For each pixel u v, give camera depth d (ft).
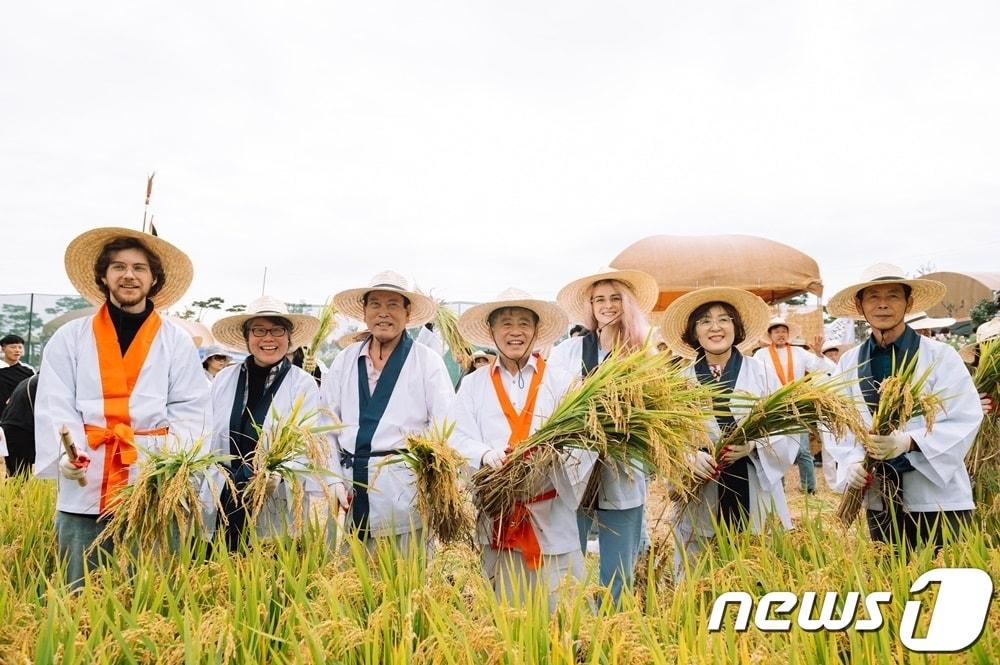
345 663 8.29
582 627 9.02
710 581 11.03
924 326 28.66
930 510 13.98
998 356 15.71
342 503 14.42
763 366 15.78
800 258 52.54
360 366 15.47
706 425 13.80
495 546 13.47
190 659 7.54
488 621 8.99
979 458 15.94
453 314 35.17
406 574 10.52
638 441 12.30
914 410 13.39
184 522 11.21
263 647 8.71
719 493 14.58
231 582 10.04
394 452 13.56
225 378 16.19
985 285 64.80
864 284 14.87
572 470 13.21
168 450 12.35
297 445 12.41
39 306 53.06
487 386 14.65
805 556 12.44
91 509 12.81
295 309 35.47
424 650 8.58
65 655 7.75
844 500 14.44
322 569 11.10
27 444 22.71
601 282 16.34
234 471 14.66
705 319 15.64
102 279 13.87
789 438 14.67
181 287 15.16
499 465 13.02
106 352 13.41
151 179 14.84
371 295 15.25
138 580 10.16
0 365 29.68
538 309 14.65
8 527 14.88
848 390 15.37
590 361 15.99
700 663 7.75
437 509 12.03
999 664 7.70
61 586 9.78
